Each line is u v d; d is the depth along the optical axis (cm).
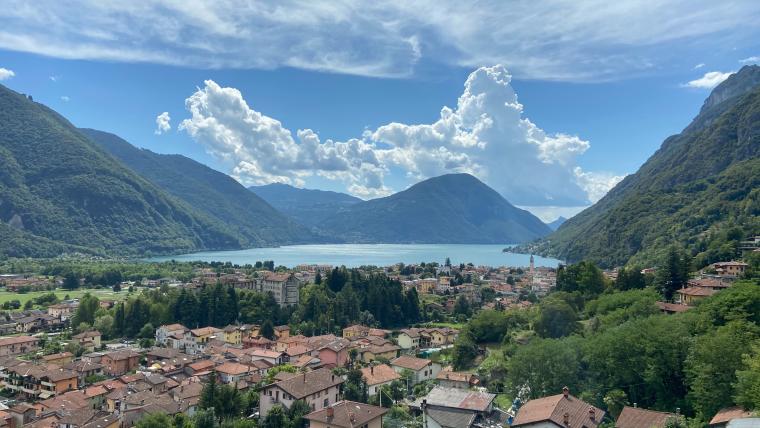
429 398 9162
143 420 10369
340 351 16775
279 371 14400
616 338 9300
